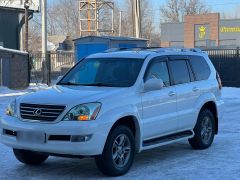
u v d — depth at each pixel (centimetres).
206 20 7694
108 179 899
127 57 1037
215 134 1218
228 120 1597
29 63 2909
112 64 1030
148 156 1080
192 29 7812
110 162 895
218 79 1205
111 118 889
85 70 1045
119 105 914
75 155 876
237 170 955
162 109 1012
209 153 1105
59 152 870
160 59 1052
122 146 923
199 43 7788
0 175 929
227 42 7775
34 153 955
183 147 1171
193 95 1103
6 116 941
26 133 890
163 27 8262
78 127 861
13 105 938
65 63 3900
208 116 1152
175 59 1091
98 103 887
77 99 887
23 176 921
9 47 3484
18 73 2772
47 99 899
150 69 1016
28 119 901
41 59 3391
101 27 8544
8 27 3475
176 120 1050
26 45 3372
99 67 1035
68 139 867
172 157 1069
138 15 3369
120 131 912
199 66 1155
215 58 3030
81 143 860
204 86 1142
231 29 7712
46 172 949
